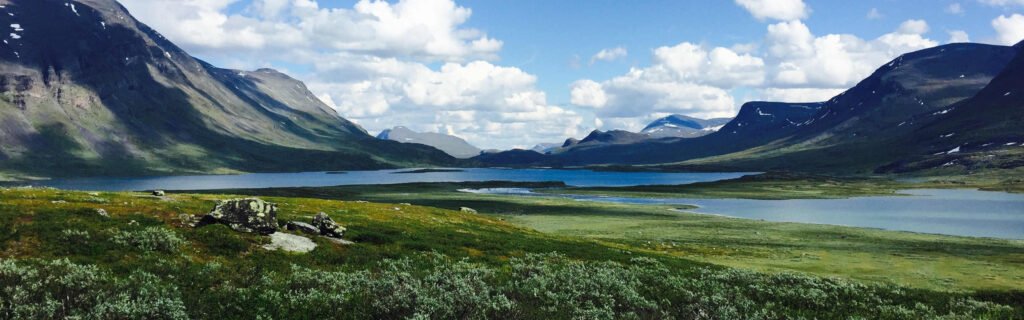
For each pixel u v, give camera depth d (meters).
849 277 50.31
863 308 29.55
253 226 37.78
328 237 42.09
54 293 18.11
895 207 165.50
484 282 26.09
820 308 28.94
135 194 63.53
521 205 156.00
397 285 21.62
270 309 18.89
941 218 133.88
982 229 112.06
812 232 98.19
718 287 31.72
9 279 19.02
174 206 50.31
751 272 40.81
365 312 19.08
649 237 87.75
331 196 186.00
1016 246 81.44
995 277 52.75
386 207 87.19
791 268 55.66
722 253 68.75
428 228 59.25
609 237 86.62
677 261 50.66
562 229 99.56
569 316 21.23
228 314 18.12
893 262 62.69
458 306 19.69
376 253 37.12
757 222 114.94
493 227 77.25
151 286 19.73
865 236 92.69
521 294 24.08
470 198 181.88
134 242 30.61
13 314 15.77
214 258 30.86
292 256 33.62
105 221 34.84
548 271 32.47
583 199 194.00
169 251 30.61
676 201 189.88
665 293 28.58
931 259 66.25
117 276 23.30
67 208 38.16
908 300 33.88
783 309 27.22
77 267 22.52
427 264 34.88
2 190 50.53
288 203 76.44
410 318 17.73
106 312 16.22
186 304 18.38
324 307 19.48
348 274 26.84
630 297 25.38
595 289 27.09
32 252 27.02
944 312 30.70
